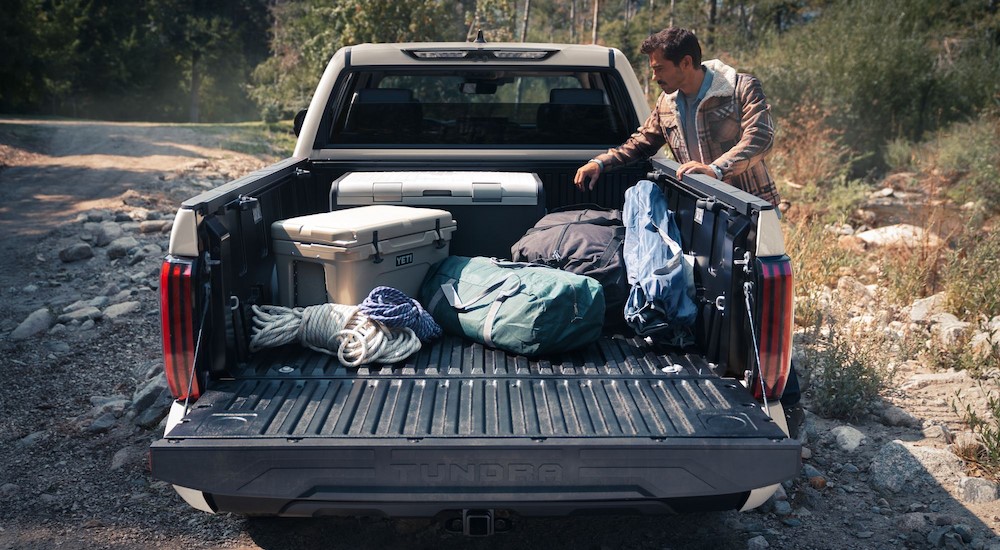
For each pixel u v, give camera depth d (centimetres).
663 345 329
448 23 2161
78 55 5603
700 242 333
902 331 586
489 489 249
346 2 2103
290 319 323
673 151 434
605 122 466
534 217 406
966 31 2359
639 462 248
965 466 395
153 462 247
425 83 463
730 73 402
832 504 366
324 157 455
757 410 272
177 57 6712
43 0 5122
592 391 288
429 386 291
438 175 422
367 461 247
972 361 510
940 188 1162
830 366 457
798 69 1634
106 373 523
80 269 779
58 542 333
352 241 328
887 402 470
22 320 634
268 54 7338
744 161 384
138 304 647
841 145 1495
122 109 6488
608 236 363
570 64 452
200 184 1323
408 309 319
